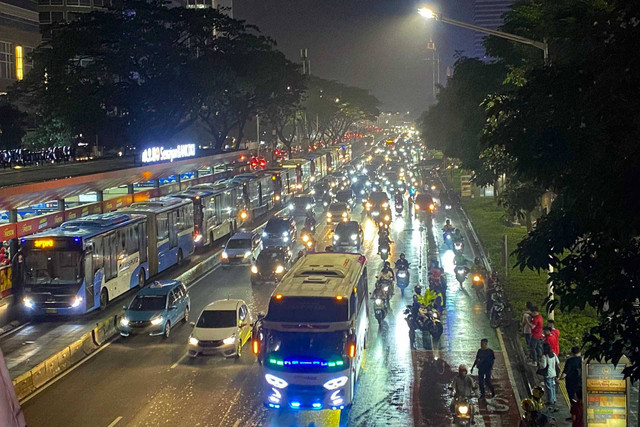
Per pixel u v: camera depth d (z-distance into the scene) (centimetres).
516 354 2462
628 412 1544
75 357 2570
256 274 3691
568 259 1234
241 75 7838
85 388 2250
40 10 10606
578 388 1697
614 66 1120
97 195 4666
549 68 1226
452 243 4309
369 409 2022
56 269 2970
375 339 2720
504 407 1998
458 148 5969
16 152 5025
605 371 1540
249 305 3278
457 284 3691
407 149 17100
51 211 4575
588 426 1552
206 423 1933
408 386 2198
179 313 2958
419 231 5525
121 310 3175
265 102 8606
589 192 1109
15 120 6994
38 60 6812
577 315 2741
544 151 1177
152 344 2736
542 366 1936
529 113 1242
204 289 3691
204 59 7244
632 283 1087
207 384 2258
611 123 1120
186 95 7019
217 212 5119
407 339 2712
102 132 6931
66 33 6694
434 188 7738
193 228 4538
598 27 1284
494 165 3453
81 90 6675
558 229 1219
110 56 6744
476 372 2314
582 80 1195
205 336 2492
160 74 6994
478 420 1908
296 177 8094
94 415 2006
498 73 4447
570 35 1588
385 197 6272
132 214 3731
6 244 3381
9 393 468
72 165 5188
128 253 3494
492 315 2844
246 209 5988
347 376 1886
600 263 1141
